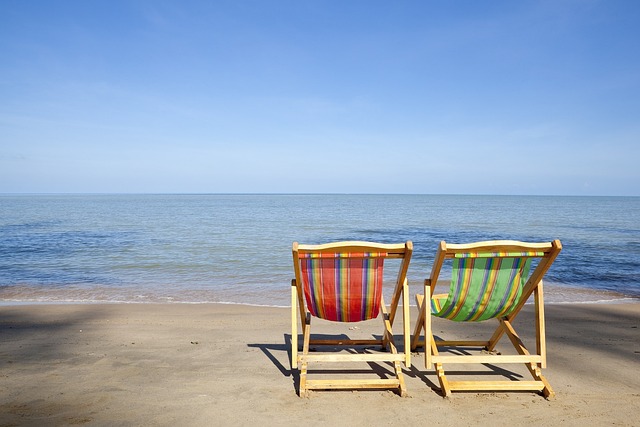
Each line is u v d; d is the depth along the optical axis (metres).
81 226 27.62
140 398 3.59
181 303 8.12
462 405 3.48
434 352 4.06
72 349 4.99
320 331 5.93
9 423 3.12
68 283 10.38
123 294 9.17
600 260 14.07
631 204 91.19
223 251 15.98
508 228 27.08
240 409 3.39
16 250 16.03
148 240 19.53
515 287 3.84
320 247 3.56
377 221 33.59
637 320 6.68
